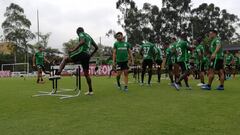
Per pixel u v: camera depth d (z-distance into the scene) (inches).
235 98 319.6
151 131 182.4
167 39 2314.2
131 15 2278.5
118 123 203.9
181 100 306.5
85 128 191.8
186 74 442.0
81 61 369.4
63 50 2866.6
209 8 2413.9
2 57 2662.4
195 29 2327.8
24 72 1608.0
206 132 178.7
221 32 2517.2
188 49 447.5
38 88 489.4
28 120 217.9
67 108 267.4
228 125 194.4
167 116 224.5
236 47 2322.8
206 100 305.1
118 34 442.3
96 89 447.2
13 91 432.1
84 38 363.3
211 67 416.8
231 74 909.8
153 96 344.2
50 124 204.1
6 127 198.2
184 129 185.9
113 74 1160.2
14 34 2733.8
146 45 524.7
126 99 321.1
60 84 584.1
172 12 2315.5
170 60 509.0
